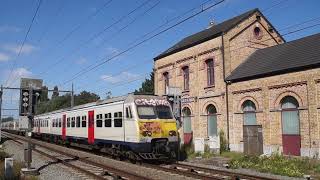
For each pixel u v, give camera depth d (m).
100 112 24.98
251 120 26.11
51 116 40.06
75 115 30.62
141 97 21.34
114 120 22.75
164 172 16.97
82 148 31.67
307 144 22.19
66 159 22.97
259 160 19.95
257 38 30.95
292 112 23.33
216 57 29.58
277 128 24.02
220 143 27.39
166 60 35.91
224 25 31.56
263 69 25.45
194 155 24.75
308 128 22.17
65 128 33.66
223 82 28.59
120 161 21.59
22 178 14.93
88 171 16.41
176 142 21.30
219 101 28.95
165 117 21.33
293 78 23.09
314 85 21.88
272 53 27.30
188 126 32.91
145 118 20.61
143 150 20.16
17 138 50.78
